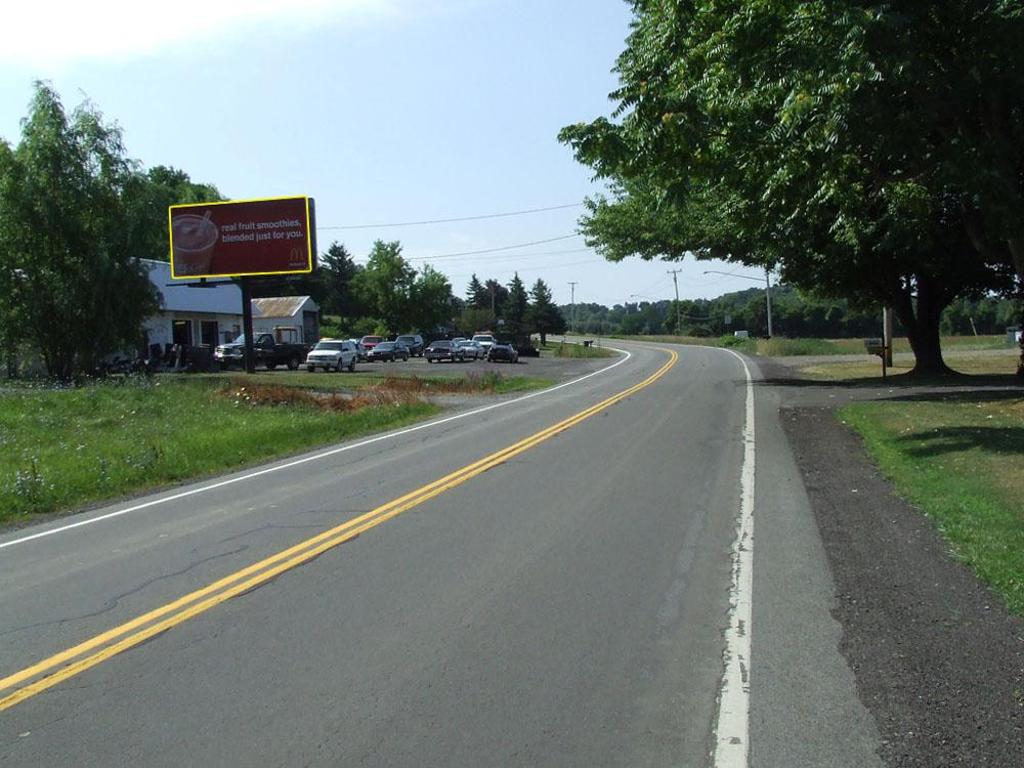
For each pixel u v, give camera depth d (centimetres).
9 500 1173
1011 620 594
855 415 1838
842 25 1119
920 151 1318
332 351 4709
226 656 565
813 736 438
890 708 466
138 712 484
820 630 589
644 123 1409
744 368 4178
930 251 2461
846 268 2650
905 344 6281
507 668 534
